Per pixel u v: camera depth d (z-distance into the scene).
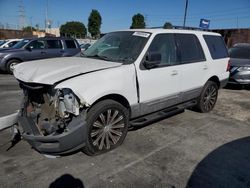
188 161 3.68
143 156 3.76
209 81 5.84
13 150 3.81
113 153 3.80
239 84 8.68
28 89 3.46
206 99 5.87
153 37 4.32
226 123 5.33
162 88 4.43
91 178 3.18
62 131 3.21
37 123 3.41
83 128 3.27
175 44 4.78
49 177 3.17
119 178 3.20
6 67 11.09
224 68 6.16
